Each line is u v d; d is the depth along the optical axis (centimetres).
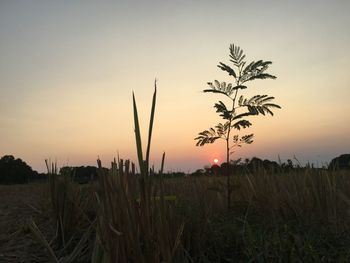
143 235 242
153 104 234
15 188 1415
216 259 362
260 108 545
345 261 306
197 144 571
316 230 394
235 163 588
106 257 245
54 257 313
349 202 429
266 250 325
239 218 457
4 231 502
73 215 447
